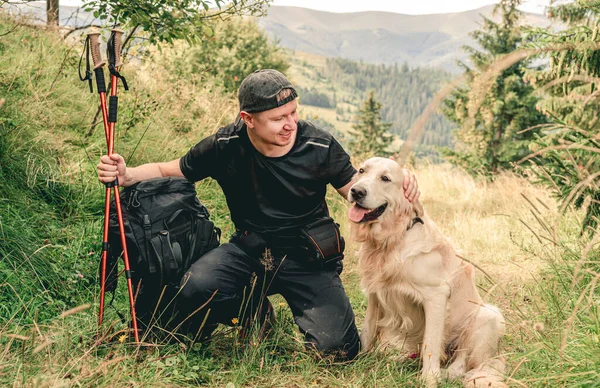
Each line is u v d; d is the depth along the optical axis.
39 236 4.01
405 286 3.15
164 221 3.00
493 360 3.12
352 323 3.16
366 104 51.00
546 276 4.17
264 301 3.41
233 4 5.64
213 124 7.28
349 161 3.19
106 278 3.09
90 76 3.19
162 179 3.13
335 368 3.06
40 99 5.89
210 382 2.78
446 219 8.02
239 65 19.48
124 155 5.73
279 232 3.11
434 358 3.09
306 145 3.03
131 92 6.72
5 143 4.58
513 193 8.93
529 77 6.97
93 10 5.05
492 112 20.02
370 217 3.13
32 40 7.39
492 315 3.19
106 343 2.80
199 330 3.02
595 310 2.85
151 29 5.23
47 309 3.25
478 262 5.74
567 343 2.74
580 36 4.50
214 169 3.15
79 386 2.31
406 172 3.18
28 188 4.50
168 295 3.09
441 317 3.12
